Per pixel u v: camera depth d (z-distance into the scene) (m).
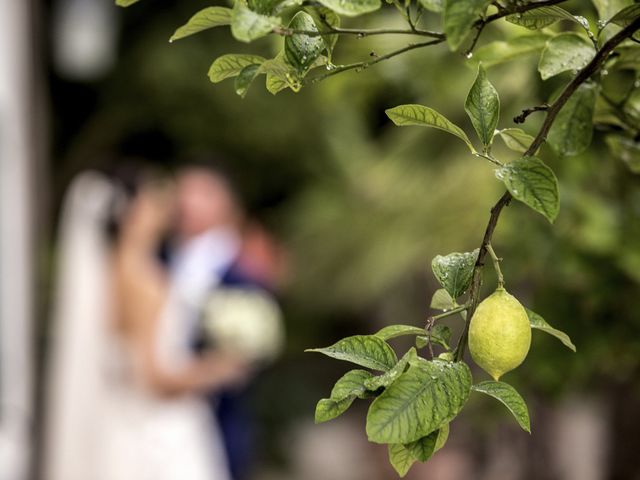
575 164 2.72
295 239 9.63
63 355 5.89
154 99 12.99
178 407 6.00
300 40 1.15
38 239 6.47
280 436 12.46
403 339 7.84
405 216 4.07
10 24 5.83
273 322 6.30
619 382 3.26
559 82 2.08
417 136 3.92
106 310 5.87
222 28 13.06
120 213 5.90
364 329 11.90
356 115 9.95
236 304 6.14
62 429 5.89
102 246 5.92
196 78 12.86
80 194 5.97
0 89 5.75
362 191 5.95
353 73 2.89
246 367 6.17
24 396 6.00
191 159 6.47
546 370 2.67
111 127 13.05
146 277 5.89
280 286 10.48
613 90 1.67
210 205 6.34
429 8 1.04
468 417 3.20
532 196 1.05
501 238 2.81
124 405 5.93
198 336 6.10
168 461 5.93
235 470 6.25
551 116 1.13
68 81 13.21
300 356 12.60
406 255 4.30
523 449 4.33
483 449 4.67
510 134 1.40
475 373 4.80
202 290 6.14
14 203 5.96
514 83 2.63
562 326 2.67
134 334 5.89
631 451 3.28
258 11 1.08
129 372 5.91
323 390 12.86
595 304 2.65
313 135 12.57
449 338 1.13
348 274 6.94
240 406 6.34
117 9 12.98
